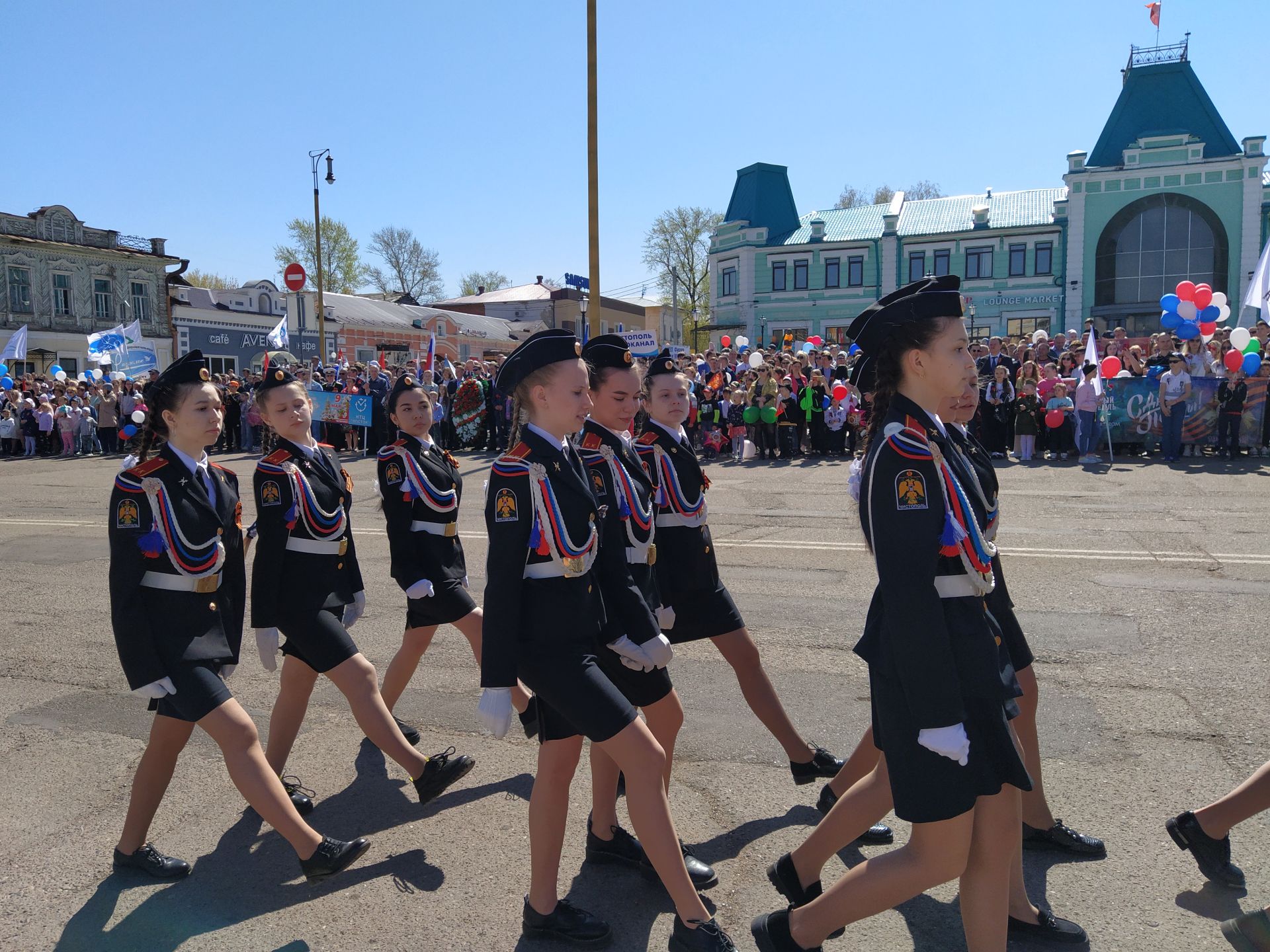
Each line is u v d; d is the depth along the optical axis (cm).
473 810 381
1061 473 1314
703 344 6319
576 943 286
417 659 450
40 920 311
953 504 230
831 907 245
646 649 302
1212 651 524
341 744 452
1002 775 230
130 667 307
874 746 338
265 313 4412
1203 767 386
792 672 519
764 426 1653
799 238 4272
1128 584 675
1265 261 1509
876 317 244
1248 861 318
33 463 2103
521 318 5994
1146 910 294
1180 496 1080
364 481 1469
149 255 4109
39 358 3747
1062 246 3800
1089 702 457
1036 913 280
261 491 366
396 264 7188
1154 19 3700
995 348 1670
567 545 273
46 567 877
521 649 275
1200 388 1412
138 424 333
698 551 374
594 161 1460
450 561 434
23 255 3691
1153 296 3691
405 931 298
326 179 2906
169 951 291
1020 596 651
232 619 339
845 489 1255
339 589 379
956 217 4047
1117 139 3731
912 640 221
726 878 322
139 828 336
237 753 309
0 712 500
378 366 2073
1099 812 353
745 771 402
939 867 231
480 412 1956
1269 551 771
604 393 349
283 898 321
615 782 334
